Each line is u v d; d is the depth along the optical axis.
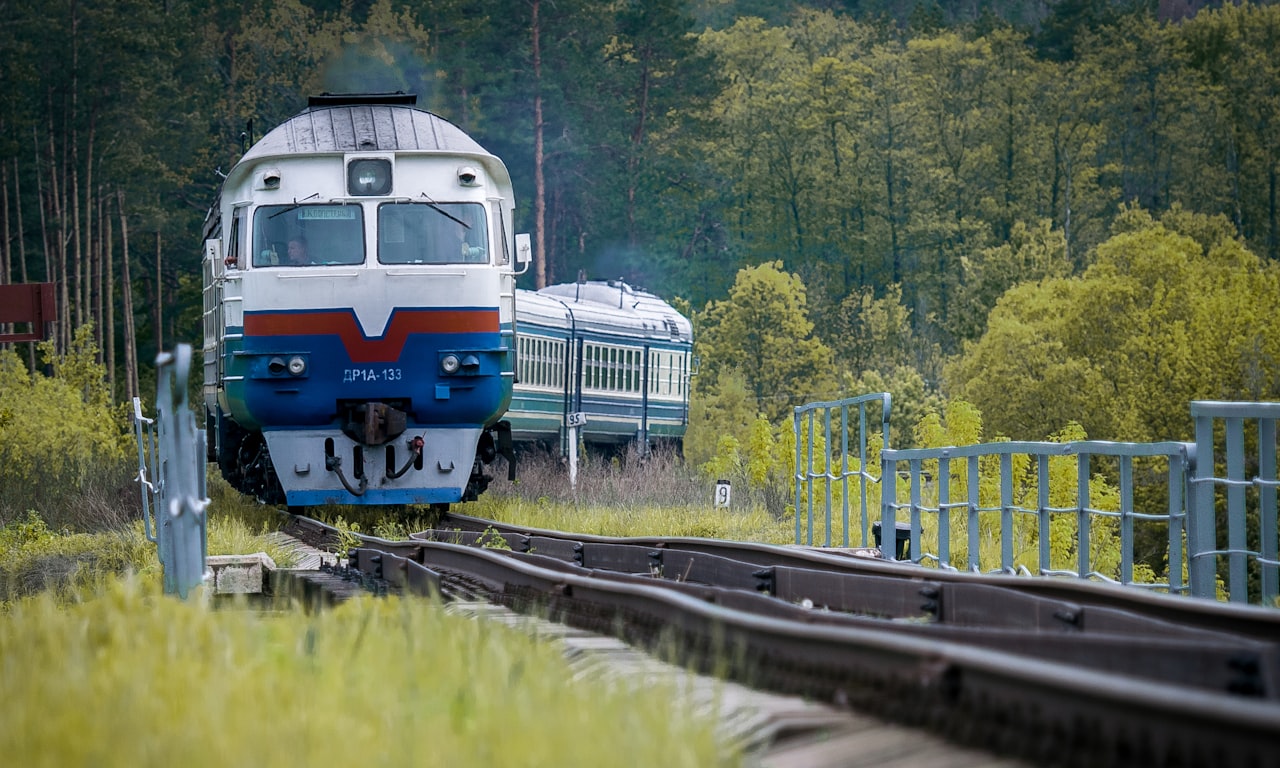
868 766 17.39
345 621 27.64
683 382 144.62
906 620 33.12
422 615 27.50
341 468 69.38
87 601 33.41
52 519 77.81
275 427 69.19
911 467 57.25
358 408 69.12
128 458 115.06
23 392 133.75
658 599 27.39
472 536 62.62
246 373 69.00
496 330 70.38
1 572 54.94
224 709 18.66
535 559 44.25
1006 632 22.78
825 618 26.41
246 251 69.38
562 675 22.16
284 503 72.56
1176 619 27.62
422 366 69.31
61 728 17.77
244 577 47.75
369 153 69.94
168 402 33.53
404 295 69.19
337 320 68.88
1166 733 15.48
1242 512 36.56
